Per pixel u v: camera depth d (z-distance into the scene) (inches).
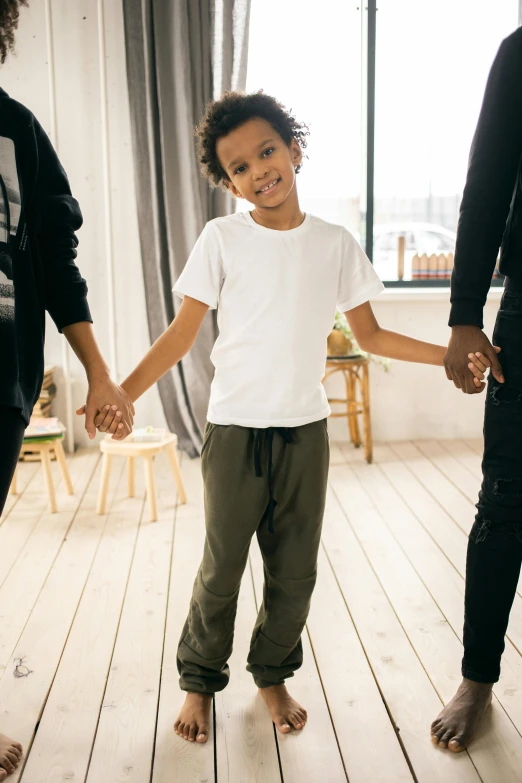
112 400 57.8
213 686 65.7
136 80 144.9
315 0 155.0
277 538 62.0
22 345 52.1
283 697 67.7
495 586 63.0
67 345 154.5
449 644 80.9
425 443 163.8
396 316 162.1
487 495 62.2
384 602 90.7
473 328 59.6
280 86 157.9
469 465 147.1
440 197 165.0
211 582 61.8
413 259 165.6
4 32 52.8
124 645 80.7
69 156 152.9
